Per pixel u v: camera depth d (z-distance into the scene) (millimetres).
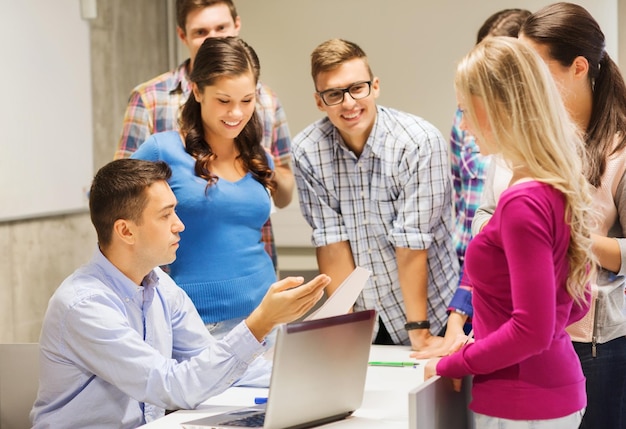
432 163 2736
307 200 2893
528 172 1655
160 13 4777
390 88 4484
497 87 1638
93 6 4047
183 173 2570
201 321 2361
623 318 2178
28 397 2438
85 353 2002
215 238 2580
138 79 4551
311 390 1831
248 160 2703
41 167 3762
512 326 1604
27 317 3711
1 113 3512
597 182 2107
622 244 2035
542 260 1584
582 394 1736
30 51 3686
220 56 2551
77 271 2102
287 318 1941
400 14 4438
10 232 3602
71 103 3973
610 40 4203
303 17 4562
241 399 2150
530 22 2152
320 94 2736
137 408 2107
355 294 2002
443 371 1744
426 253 2811
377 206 2818
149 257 2061
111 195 2031
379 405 2066
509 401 1675
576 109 2145
